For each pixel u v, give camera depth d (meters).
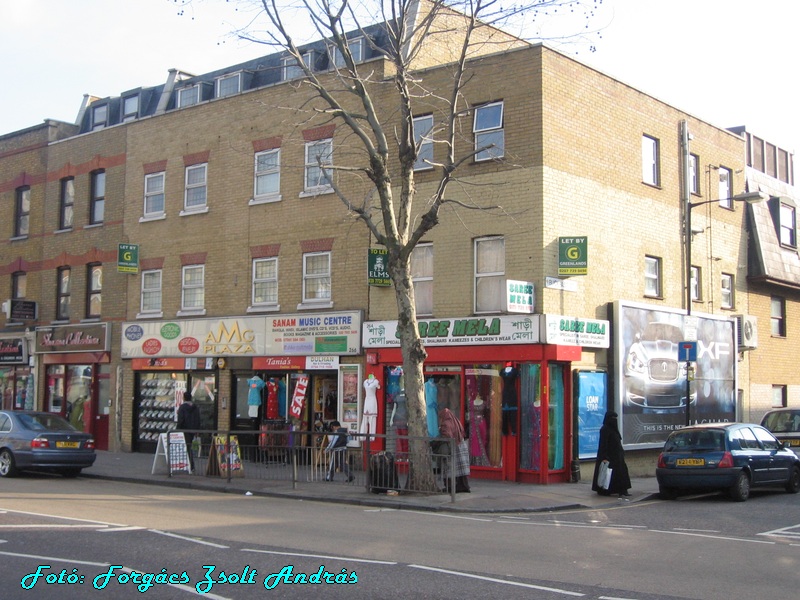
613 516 14.48
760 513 14.84
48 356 29.30
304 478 17.88
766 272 27.17
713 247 25.66
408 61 16.66
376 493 16.45
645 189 22.77
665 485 16.98
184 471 19.53
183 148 26.06
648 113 23.17
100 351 27.45
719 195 26.27
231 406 24.17
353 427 21.52
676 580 8.87
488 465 19.64
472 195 20.16
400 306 16.61
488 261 19.95
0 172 32.38
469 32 16.41
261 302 23.84
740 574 9.23
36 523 11.95
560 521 13.75
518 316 18.89
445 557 9.93
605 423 17.28
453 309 20.22
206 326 24.67
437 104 20.92
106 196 28.17
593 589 8.34
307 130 23.16
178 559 9.59
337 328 21.95
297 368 22.64
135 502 15.05
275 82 26.12
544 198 19.19
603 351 20.72
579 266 19.14
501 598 7.89
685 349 19.88
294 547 10.45
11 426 19.80
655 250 22.95
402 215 16.81
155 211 26.75
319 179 22.91
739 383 26.42
